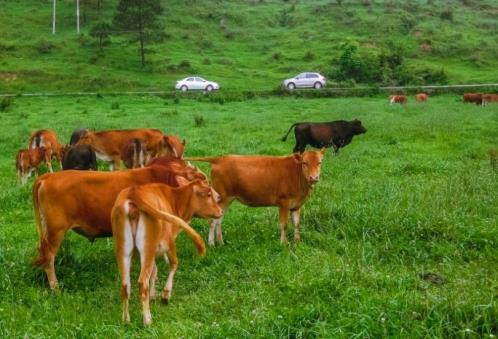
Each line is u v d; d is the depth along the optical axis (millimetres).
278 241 9445
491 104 35156
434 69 54312
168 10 79062
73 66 55844
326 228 9805
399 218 9539
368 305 6254
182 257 8898
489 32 72312
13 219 11594
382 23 71875
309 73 49906
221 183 9539
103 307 7207
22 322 6766
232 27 75438
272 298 7000
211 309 6969
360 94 45500
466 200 10594
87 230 7977
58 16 74750
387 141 20656
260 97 44875
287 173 9367
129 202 6539
